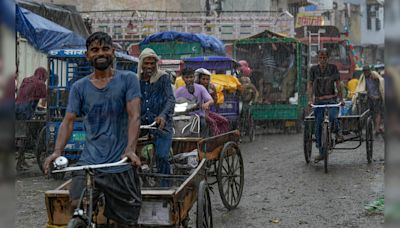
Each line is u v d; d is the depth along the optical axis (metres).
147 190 4.92
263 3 33.28
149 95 6.57
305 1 36.88
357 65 29.02
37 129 10.94
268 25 27.12
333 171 10.78
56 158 4.09
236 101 15.36
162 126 6.23
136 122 4.27
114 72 4.41
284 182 9.72
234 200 7.89
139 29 25.80
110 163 4.12
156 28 25.98
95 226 4.30
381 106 16.22
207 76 10.23
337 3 44.22
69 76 10.50
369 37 49.59
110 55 4.31
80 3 29.59
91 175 4.04
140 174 5.96
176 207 4.75
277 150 14.16
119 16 28.25
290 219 7.18
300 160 12.32
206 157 7.26
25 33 13.02
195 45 19.22
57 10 17.19
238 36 26.95
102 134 4.32
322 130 10.70
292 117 19.22
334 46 25.19
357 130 11.40
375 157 12.65
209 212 5.82
